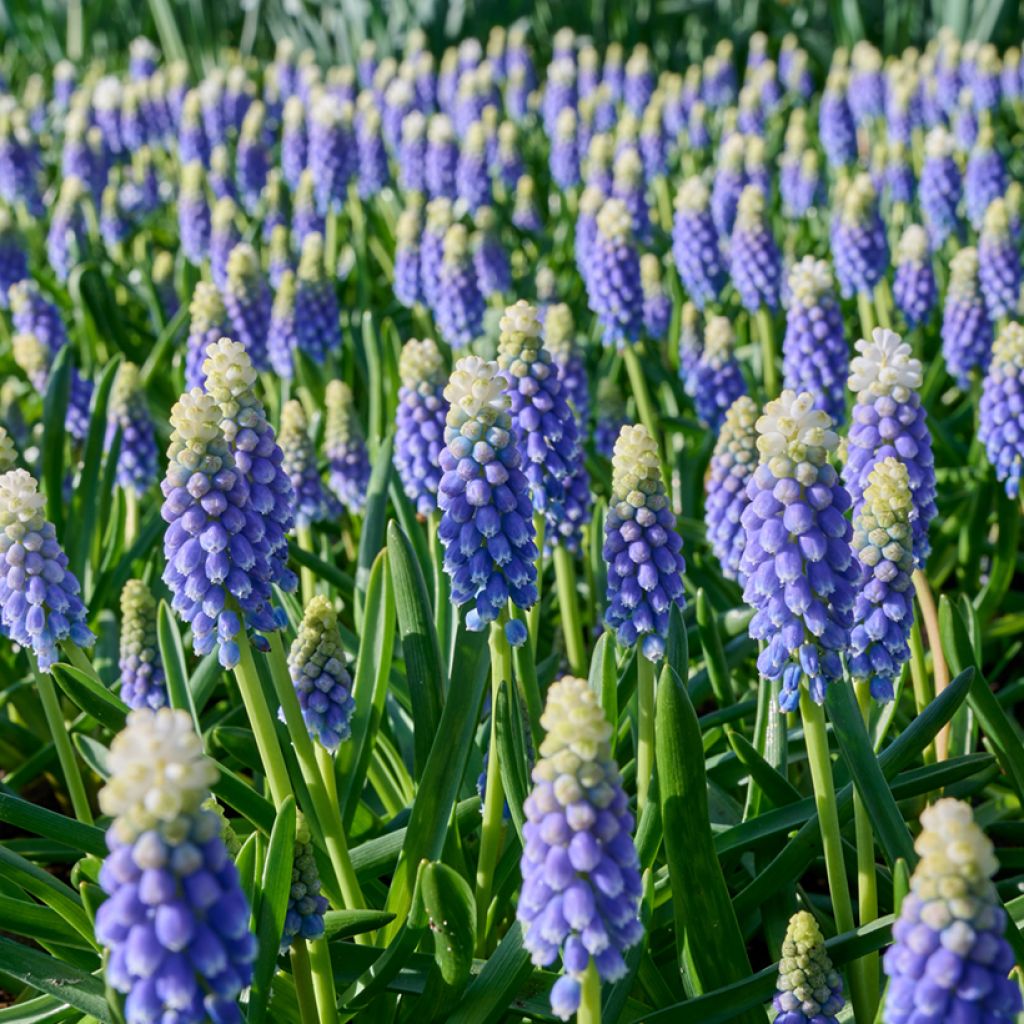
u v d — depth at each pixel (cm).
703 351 88
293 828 48
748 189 89
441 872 48
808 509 49
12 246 102
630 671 59
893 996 42
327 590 73
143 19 219
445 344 101
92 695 55
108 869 41
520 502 51
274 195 120
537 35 205
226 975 42
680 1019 50
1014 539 73
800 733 61
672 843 50
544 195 148
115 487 81
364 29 189
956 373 84
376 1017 53
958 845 41
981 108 146
